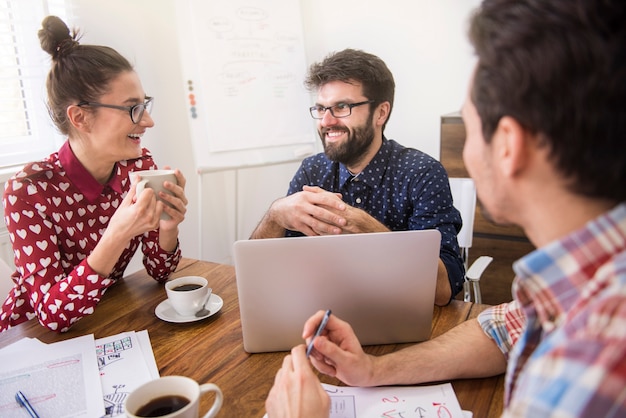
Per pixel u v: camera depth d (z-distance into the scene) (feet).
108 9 7.50
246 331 2.92
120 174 4.50
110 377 2.75
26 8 6.74
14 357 2.94
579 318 1.29
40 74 6.98
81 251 4.29
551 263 1.48
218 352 3.00
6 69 6.65
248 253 2.71
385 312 2.93
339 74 4.48
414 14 8.36
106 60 3.93
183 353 3.00
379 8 8.63
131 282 4.17
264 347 2.97
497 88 1.48
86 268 3.34
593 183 1.41
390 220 4.82
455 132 6.86
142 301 3.77
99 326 3.37
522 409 1.26
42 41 3.86
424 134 8.81
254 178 10.08
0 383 2.69
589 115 1.33
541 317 1.59
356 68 4.47
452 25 8.09
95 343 3.12
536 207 1.58
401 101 8.85
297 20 8.57
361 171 4.84
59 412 2.46
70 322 3.31
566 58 1.33
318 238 2.70
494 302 7.25
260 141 8.45
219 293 3.87
